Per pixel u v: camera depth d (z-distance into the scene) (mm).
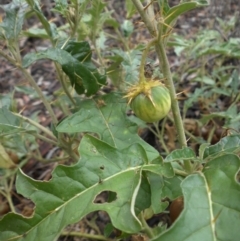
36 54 189
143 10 158
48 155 320
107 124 191
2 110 213
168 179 168
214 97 313
